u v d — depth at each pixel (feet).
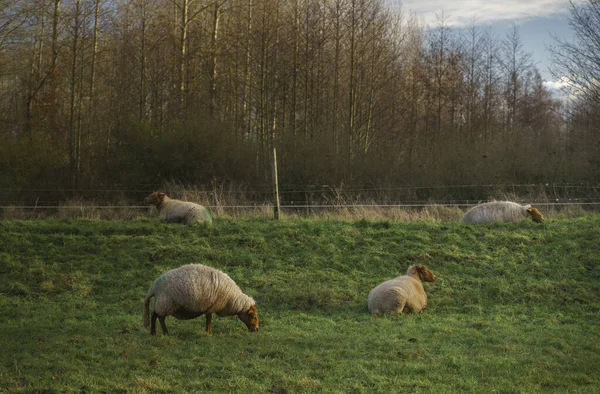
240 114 122.11
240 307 31.17
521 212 54.95
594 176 90.58
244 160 99.96
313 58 112.88
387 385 23.11
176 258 44.55
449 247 46.44
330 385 23.13
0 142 97.91
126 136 101.76
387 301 35.35
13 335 29.86
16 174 95.35
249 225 51.67
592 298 37.86
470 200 88.89
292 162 99.19
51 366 25.02
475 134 128.57
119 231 49.44
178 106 110.22
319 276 41.81
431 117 140.36
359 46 112.68
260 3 113.19
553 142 107.14
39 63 125.49
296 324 33.30
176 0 131.13
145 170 98.63
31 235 47.42
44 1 107.24
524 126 158.61
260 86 108.06
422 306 36.55
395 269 43.52
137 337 29.84
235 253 45.57
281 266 43.60
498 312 35.88
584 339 29.76
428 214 62.03
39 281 40.63
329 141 102.37
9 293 38.60
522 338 29.99
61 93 123.75
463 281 41.09
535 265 42.88
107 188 98.84
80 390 22.48
